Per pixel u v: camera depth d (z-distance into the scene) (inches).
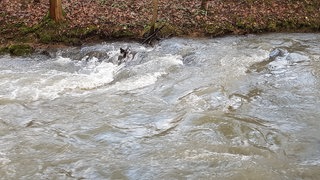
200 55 522.6
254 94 400.2
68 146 300.0
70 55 552.1
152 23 595.5
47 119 349.1
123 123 338.3
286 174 258.8
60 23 609.3
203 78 443.2
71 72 483.2
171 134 314.5
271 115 351.6
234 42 598.9
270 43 591.5
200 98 386.6
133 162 274.5
